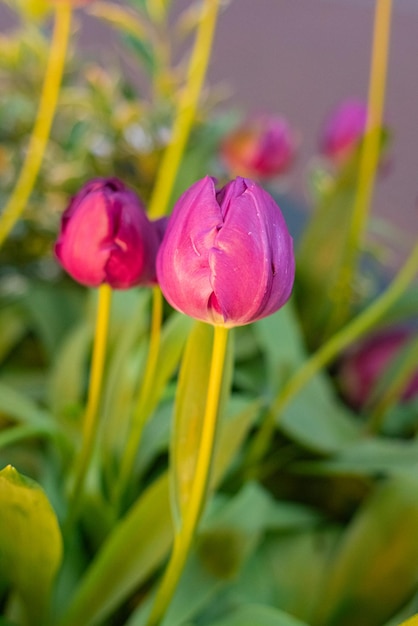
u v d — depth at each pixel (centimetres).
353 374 96
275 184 128
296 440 80
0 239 80
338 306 92
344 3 279
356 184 89
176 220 54
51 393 83
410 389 91
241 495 72
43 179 105
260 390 86
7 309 98
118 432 73
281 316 84
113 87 106
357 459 79
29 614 66
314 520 79
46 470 77
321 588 73
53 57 75
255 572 74
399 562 71
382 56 79
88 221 58
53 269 112
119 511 73
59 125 109
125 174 110
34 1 74
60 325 96
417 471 74
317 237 93
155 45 96
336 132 105
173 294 54
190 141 98
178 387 60
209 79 225
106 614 66
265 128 106
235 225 52
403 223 187
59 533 58
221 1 78
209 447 57
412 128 225
